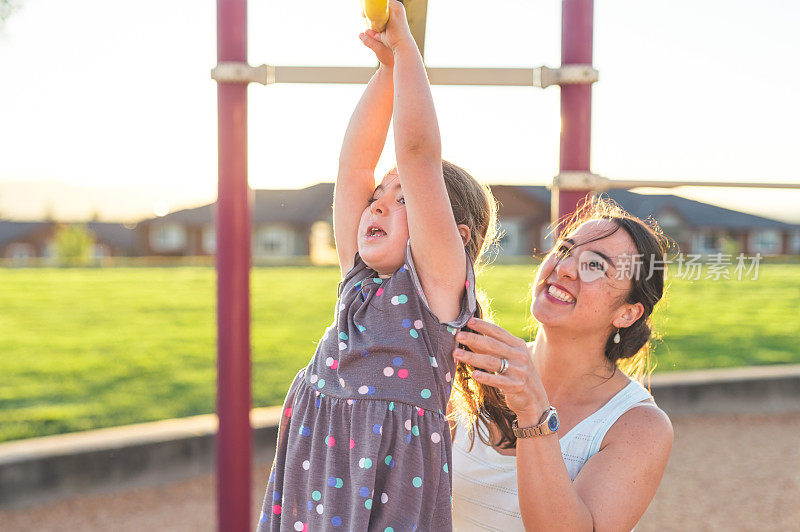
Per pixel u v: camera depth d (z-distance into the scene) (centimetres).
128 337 1049
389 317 104
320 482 102
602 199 159
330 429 102
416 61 103
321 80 153
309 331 1108
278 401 633
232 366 169
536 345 143
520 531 131
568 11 157
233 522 172
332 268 2531
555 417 108
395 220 110
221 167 162
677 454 492
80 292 1731
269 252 3416
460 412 143
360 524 96
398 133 102
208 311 1378
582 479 122
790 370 632
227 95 159
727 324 1089
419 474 100
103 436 420
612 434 127
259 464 446
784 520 383
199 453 431
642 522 381
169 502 394
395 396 100
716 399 593
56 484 391
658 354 865
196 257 3928
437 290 105
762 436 533
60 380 732
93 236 3847
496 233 131
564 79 156
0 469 377
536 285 136
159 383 718
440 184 103
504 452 134
